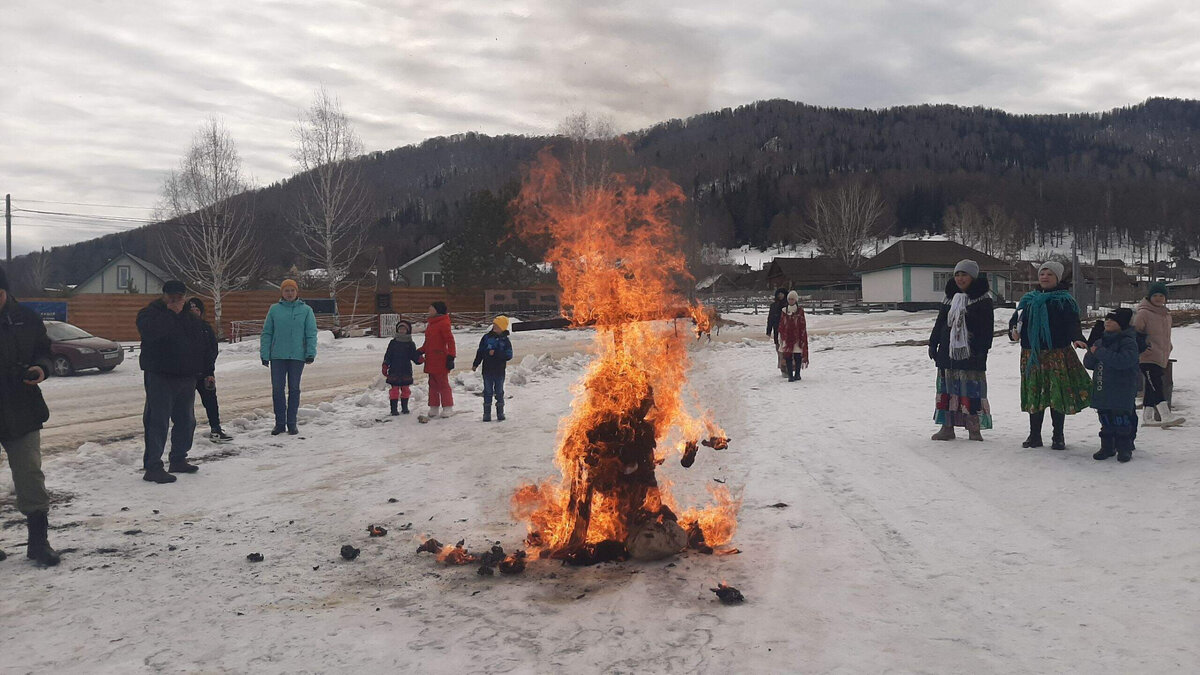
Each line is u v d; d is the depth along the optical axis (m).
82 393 16.08
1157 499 5.34
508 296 41.97
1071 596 3.74
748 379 15.55
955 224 123.56
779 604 3.81
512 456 8.20
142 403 13.98
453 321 40.47
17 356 4.77
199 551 5.01
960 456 7.28
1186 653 3.05
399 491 6.69
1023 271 68.12
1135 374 6.57
